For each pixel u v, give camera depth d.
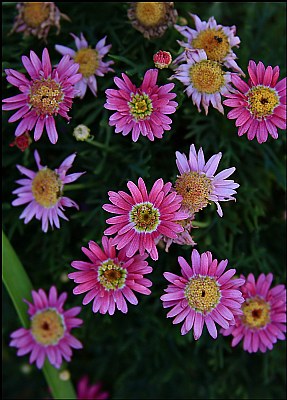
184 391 0.51
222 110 0.40
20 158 0.49
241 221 0.48
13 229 0.48
